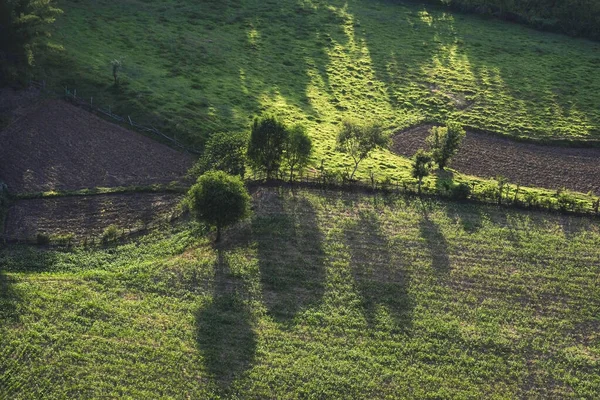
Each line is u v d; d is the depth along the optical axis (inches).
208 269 1956.2
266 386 1581.0
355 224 2175.2
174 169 2453.2
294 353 1676.9
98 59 3088.1
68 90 2805.1
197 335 1718.8
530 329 1784.0
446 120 3053.6
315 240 2087.8
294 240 2081.7
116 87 2847.0
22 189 2308.1
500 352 1708.9
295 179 2365.9
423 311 1828.2
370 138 2383.1
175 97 2861.7
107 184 2358.5
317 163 2527.1
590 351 1726.1
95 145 2546.8
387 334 1747.0
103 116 2701.8
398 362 1664.6
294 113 2950.3
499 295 1898.4
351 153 2439.7
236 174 2234.3
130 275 1930.4
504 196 2341.3
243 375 1605.6
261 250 2034.9
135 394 1546.5
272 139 2279.8
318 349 1692.9
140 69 3070.9
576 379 1637.6
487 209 2285.9
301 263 1987.0
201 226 2140.7
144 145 2568.9
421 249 2070.6
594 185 2600.9
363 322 1782.7
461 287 1921.8
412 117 3065.9
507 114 3120.1
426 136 2925.7
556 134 2952.8
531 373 1651.1
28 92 2785.4
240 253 2020.2
